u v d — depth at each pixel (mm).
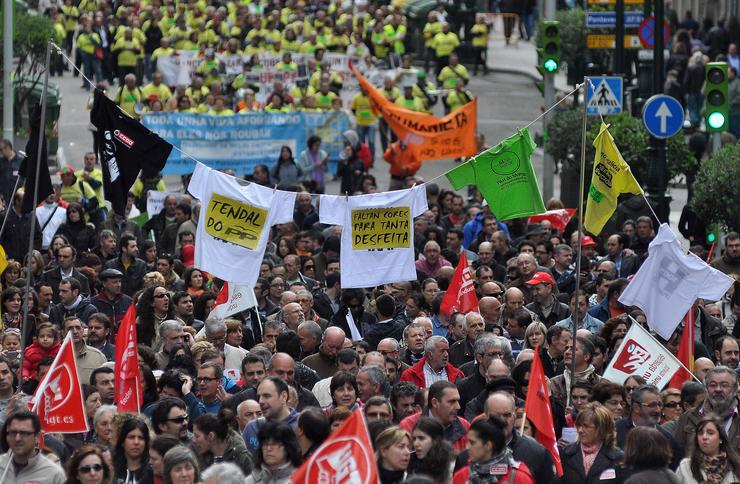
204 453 26266
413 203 36531
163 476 23906
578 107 64250
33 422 24906
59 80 102250
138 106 77375
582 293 38844
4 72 63562
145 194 61844
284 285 41469
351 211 36312
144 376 30734
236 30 96938
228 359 34625
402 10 105250
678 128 51219
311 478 21047
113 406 27125
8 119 63750
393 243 36562
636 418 28328
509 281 43281
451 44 99625
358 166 71625
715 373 28344
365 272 36531
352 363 32000
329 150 77688
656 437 24188
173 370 30297
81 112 92438
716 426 25719
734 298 42219
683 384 29359
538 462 25859
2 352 33594
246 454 26219
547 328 38250
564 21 84000
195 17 96438
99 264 45625
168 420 26922
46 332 33562
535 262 41969
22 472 25141
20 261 49156
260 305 41469
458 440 27484
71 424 27562
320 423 25609
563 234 53375
